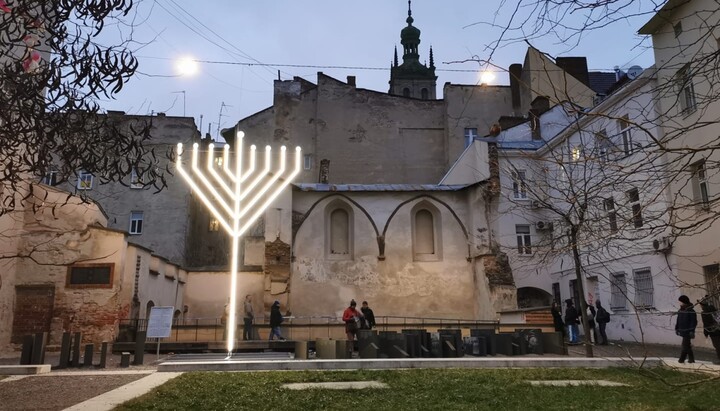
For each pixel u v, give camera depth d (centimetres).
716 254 1639
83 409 673
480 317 2214
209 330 1786
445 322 2112
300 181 3762
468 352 1445
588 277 2364
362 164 3822
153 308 1376
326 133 3850
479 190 2311
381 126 3897
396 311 2256
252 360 1219
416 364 1161
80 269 1742
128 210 3538
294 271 2250
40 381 973
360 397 794
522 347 1448
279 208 2267
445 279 2308
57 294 1719
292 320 2170
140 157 562
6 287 1661
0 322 1631
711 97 416
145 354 1620
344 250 2350
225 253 3872
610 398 780
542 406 721
